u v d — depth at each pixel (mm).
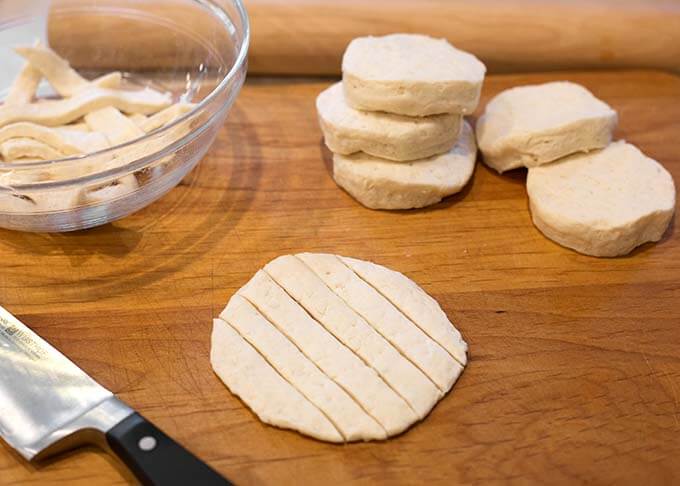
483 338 521
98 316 524
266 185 592
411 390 490
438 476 471
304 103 645
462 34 670
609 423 490
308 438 479
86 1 646
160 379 500
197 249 557
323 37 667
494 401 495
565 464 476
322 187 593
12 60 644
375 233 569
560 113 581
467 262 556
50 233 562
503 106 604
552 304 536
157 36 650
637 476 473
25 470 468
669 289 544
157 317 525
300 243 563
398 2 680
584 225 546
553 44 673
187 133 530
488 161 598
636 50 675
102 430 467
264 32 664
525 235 569
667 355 516
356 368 497
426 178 570
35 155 571
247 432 481
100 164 511
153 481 452
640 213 546
